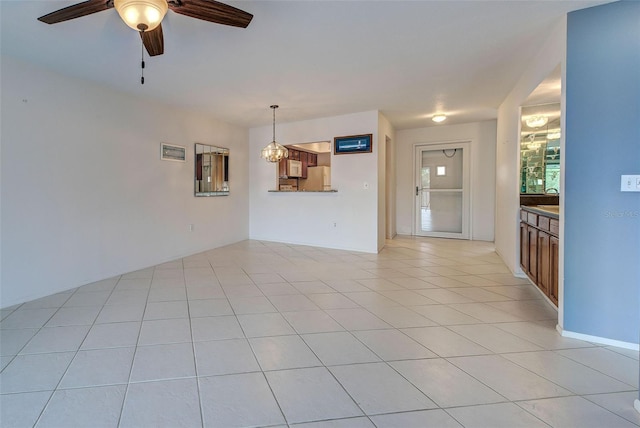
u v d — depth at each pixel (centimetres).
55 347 218
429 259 488
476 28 255
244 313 280
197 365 198
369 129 525
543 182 416
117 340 229
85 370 191
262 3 217
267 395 169
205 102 455
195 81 368
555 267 276
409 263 463
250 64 322
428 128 687
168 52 292
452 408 159
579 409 158
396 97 443
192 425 148
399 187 726
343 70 340
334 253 531
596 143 221
